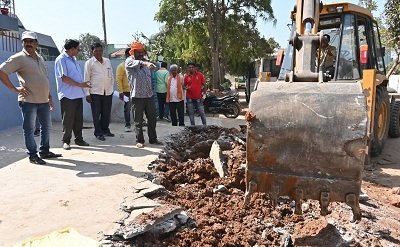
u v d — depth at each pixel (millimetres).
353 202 3033
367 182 6465
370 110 7039
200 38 22453
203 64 23547
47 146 5805
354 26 7562
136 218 3650
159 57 24391
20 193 4371
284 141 3156
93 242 3078
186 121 11773
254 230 3986
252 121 3230
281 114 3195
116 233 3451
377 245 3855
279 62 9289
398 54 17219
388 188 6191
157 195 4473
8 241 3312
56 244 3029
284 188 3201
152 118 6766
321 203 3096
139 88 6449
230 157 5699
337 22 7707
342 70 7473
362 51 7691
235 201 4629
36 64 5426
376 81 7355
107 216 3801
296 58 4039
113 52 28172
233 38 22562
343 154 3014
